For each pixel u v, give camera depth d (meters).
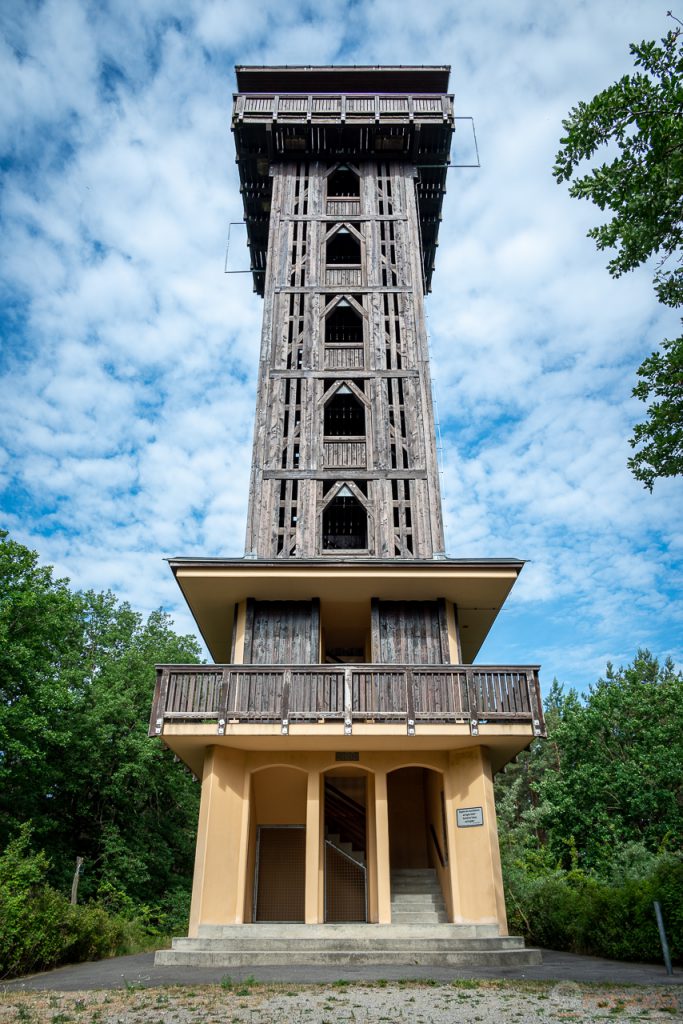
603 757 38.19
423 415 24.70
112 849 31.27
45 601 28.00
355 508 25.80
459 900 17.34
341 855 20.55
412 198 29.31
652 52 11.12
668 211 12.05
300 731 17.33
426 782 22.36
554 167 12.12
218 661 27.23
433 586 20.16
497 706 17.64
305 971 13.20
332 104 30.38
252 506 23.17
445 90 32.03
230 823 17.92
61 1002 10.41
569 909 18.34
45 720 26.28
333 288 27.09
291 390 25.11
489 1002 9.69
